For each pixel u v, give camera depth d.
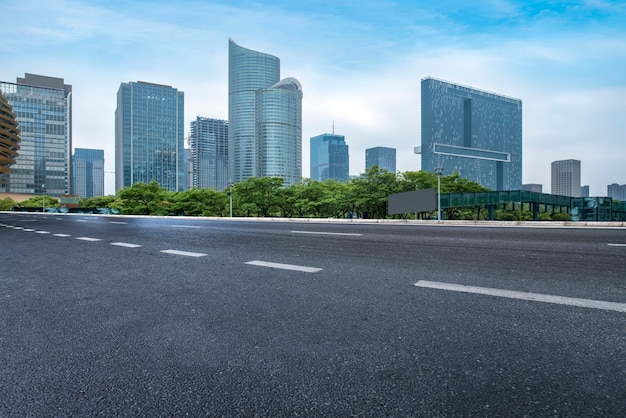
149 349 2.28
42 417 1.60
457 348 2.21
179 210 54.03
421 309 2.98
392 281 4.01
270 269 4.86
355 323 2.68
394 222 19.55
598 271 4.39
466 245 7.04
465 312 2.88
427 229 12.04
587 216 39.41
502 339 2.33
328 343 2.32
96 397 1.75
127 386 1.85
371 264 5.09
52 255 6.66
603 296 3.27
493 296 3.32
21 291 3.88
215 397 1.73
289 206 47.38
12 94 139.62
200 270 4.89
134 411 1.63
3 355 2.23
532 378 1.84
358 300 3.28
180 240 8.97
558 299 3.18
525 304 3.06
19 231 13.15
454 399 1.67
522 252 5.98
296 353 2.19
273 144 195.88
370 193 37.84
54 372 2.01
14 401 1.73
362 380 1.86
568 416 1.53
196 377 1.92
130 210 55.84
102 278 4.50
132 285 4.08
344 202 40.53
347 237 9.11
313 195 45.16
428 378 1.86
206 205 52.56
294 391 1.77
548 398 1.66
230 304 3.23
